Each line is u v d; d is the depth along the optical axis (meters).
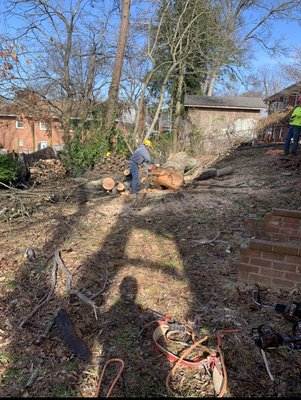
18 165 8.74
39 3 14.50
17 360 2.59
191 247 4.43
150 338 2.77
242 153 12.96
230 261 4.02
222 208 5.89
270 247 3.33
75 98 17.41
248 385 2.27
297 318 2.87
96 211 6.08
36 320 3.05
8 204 6.11
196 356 2.55
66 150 11.65
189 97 19.80
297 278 3.30
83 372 2.45
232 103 18.97
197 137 16.56
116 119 14.42
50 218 5.73
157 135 16.86
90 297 3.34
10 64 12.95
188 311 3.09
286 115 16.72
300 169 8.48
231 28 19.09
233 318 2.95
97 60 17.16
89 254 4.29
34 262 4.12
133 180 7.87
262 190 7.00
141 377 2.38
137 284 3.56
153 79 17.98
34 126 28.08
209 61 18.73
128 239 4.72
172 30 16.77
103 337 2.79
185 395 2.23
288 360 2.46
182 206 6.07
